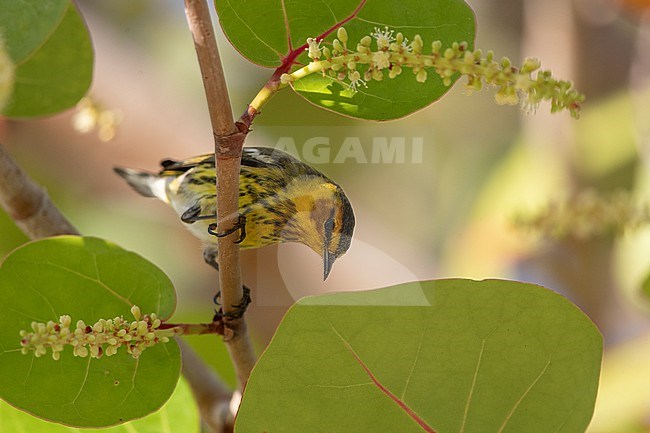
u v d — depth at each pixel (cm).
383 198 423
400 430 421
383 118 424
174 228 520
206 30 416
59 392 425
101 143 511
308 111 425
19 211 437
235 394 436
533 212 460
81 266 426
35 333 420
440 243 426
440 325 421
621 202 458
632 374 485
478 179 534
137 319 422
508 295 421
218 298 438
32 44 427
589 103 600
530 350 421
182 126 495
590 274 528
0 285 425
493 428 421
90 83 435
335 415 421
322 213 424
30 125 515
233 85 458
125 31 498
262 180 425
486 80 417
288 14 423
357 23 424
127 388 425
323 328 421
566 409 421
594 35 604
